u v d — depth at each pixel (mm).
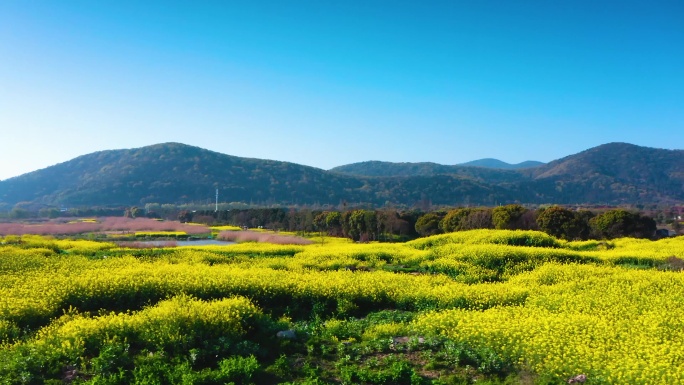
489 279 24156
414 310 18016
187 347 12305
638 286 19797
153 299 17266
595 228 52500
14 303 15094
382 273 23094
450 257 28562
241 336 13398
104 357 11281
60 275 20016
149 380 10508
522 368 11508
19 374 10648
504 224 51875
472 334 13242
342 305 17594
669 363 11242
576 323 14312
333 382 11250
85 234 59938
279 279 19375
